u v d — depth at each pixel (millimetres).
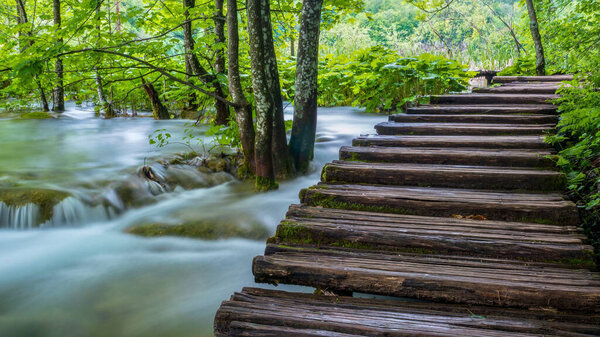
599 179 3203
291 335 1878
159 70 4379
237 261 3359
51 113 9703
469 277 2262
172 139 6484
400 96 9266
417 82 8914
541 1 11477
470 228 2822
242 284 3012
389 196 3242
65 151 5852
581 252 2465
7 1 11695
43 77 4836
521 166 3816
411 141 4477
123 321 2604
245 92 6023
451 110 5656
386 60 9219
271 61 4625
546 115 5168
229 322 2021
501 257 2559
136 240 3729
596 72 4461
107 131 7473
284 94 8547
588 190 3447
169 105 10453
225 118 6621
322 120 8672
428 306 2137
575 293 2070
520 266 2428
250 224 3938
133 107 10156
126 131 7438
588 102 4340
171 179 4922
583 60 6344
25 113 9484
